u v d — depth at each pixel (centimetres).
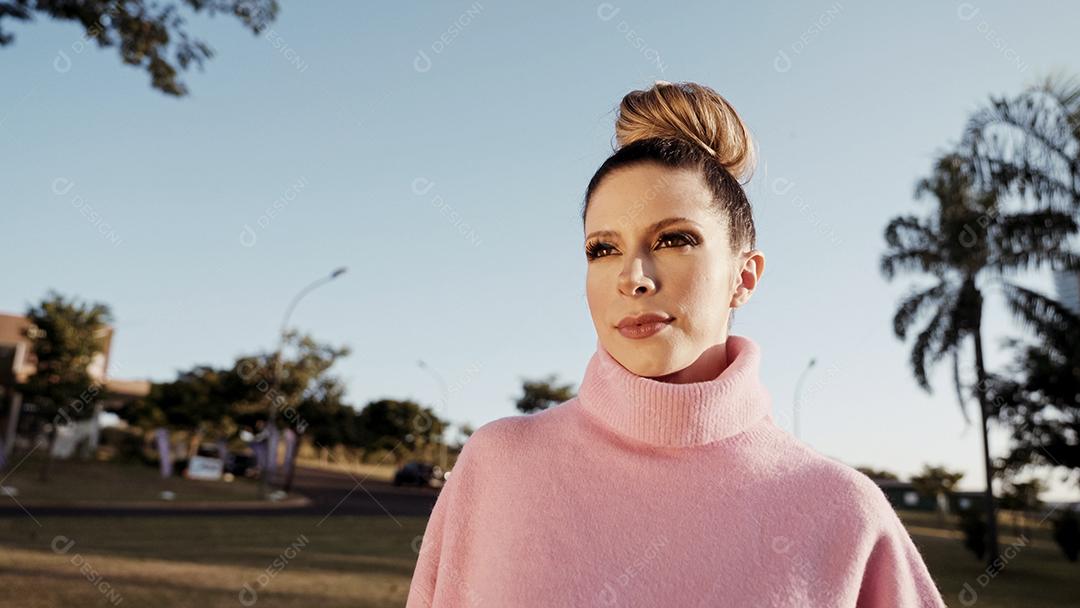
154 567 1060
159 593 853
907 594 103
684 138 126
